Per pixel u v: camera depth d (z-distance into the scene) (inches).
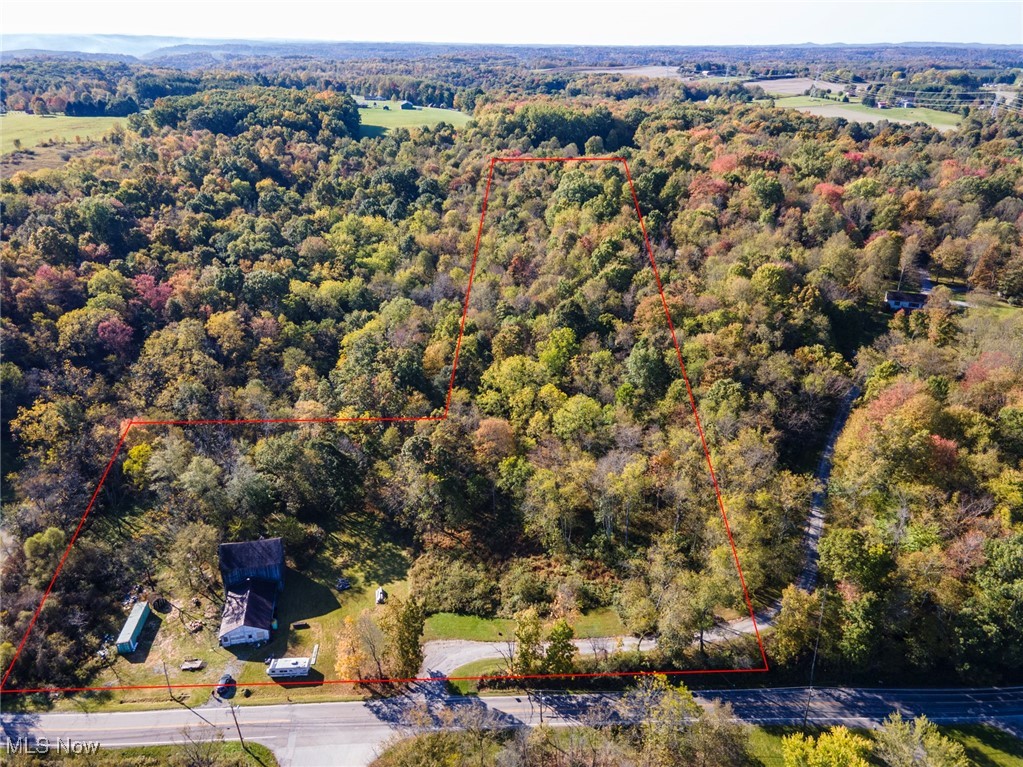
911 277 4894.2
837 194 5359.3
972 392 3565.5
